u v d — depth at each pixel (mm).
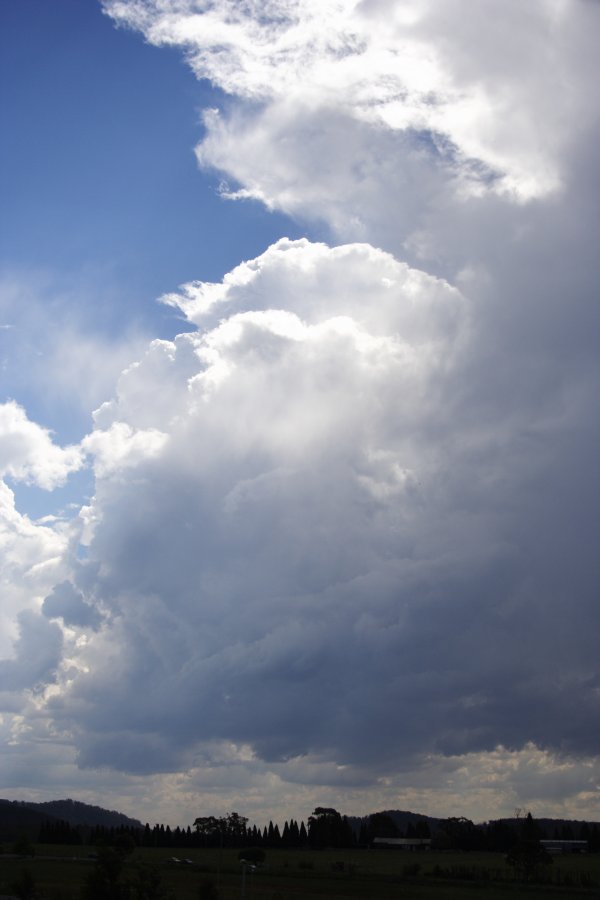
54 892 86125
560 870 158500
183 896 89562
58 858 152125
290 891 105875
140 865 76125
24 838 155625
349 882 123125
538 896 111500
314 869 148875
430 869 159125
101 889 73062
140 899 72938
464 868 150000
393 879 128875
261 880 119000
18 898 83312
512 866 145625
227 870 132750
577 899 109500
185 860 152000
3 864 134000
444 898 105312
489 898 107312
